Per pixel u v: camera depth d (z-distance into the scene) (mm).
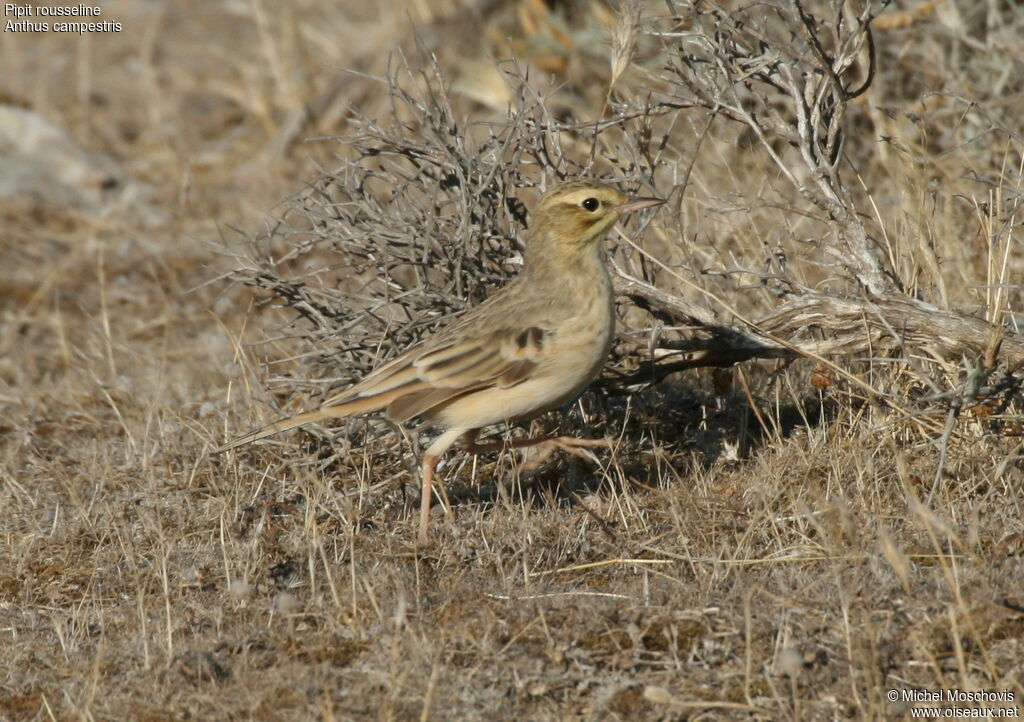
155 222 20062
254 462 12070
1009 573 9023
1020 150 12484
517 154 11695
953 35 16031
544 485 11633
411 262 11602
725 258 13719
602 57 17969
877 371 11398
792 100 12336
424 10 23234
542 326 10117
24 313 16969
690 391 12688
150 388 14469
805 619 8648
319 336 12055
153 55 26922
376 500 11445
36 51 27406
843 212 11406
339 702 8133
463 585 9656
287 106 23297
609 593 9352
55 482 12297
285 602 9344
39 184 20938
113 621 9500
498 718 7910
